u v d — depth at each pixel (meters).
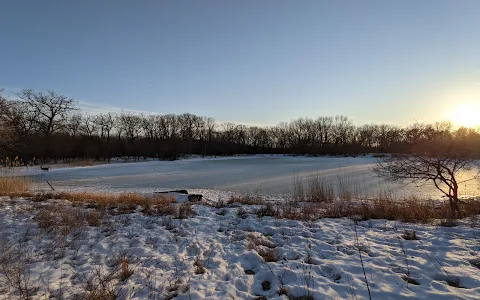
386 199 10.84
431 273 4.10
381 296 3.57
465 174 21.12
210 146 73.75
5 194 11.39
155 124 73.50
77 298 3.65
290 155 72.81
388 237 5.79
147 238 6.02
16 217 7.24
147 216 8.00
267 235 6.34
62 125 48.41
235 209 9.16
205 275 4.32
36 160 40.50
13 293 3.78
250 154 75.75
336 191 16.55
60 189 17.44
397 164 9.22
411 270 4.21
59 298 3.65
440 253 4.79
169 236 6.19
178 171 31.70
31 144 43.56
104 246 5.52
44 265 4.63
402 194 15.43
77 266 4.65
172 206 9.47
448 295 3.47
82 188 18.78
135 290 3.88
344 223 7.18
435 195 14.92
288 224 7.13
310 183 18.56
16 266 4.55
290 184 20.52
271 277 4.18
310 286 3.87
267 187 19.31
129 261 4.83
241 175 27.06
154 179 24.53
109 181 23.28
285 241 5.77
